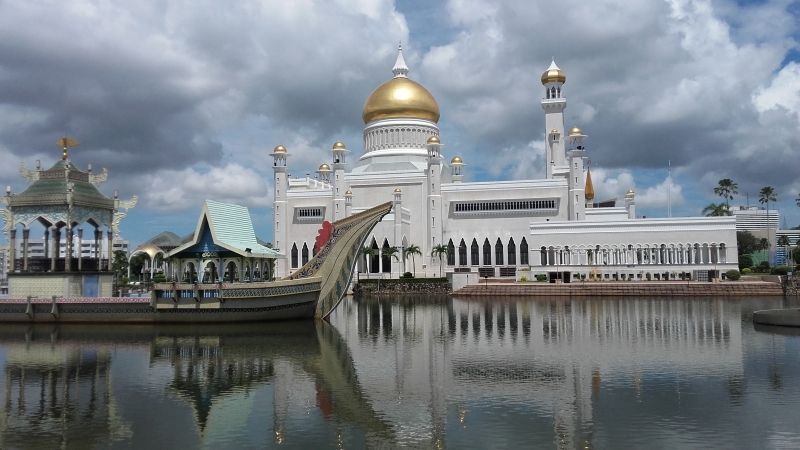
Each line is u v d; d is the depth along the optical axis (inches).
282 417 780.0
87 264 2150.6
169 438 701.3
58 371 1106.1
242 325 1812.3
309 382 986.7
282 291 1863.9
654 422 727.7
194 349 1355.8
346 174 4534.9
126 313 1862.7
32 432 729.6
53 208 1994.3
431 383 961.5
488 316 2105.1
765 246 6318.9
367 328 1749.5
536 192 4286.4
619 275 3703.3
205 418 780.6
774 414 755.4
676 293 3120.1
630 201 5226.4
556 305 2588.6
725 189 5930.1
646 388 901.8
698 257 3690.9
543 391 892.6
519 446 649.6
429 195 4320.9
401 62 4970.5
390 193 4456.2
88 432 729.0
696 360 1132.5
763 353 1203.9
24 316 1911.9
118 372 1091.3
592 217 4697.3
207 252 1883.6
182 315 1840.6
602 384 933.2
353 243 1996.8
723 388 896.3
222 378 1027.9
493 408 802.2
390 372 1060.5
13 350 1364.4
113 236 2148.1
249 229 1987.0
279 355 1261.1
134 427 745.0
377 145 4771.2
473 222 4372.5
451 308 2522.1
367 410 805.9
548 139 4667.8
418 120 4744.1
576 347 1316.4
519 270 3949.3
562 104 4658.0
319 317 1961.1
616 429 702.5
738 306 2411.4
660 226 3725.4
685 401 821.9
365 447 658.8
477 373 1035.9
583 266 3750.0
